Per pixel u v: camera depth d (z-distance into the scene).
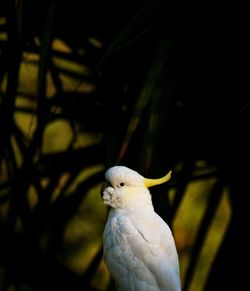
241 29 9.98
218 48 10.02
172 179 10.20
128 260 9.84
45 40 9.89
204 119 10.18
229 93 10.13
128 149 10.03
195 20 9.92
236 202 10.22
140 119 9.98
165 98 9.87
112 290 10.00
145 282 9.82
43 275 10.29
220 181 10.21
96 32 10.29
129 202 9.88
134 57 10.12
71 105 10.32
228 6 9.94
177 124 10.19
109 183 9.91
